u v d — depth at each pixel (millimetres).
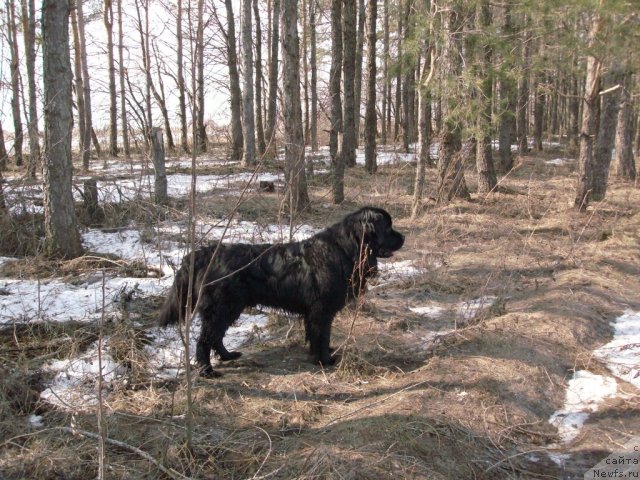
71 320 5129
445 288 6668
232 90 18047
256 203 10234
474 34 9070
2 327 5016
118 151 21328
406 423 3561
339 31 13359
